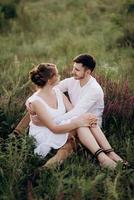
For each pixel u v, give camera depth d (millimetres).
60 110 4383
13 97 5176
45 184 3742
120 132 4789
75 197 3451
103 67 6398
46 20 10422
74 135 4301
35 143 4223
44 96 4340
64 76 5660
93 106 4637
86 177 3875
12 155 4043
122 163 3936
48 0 12242
